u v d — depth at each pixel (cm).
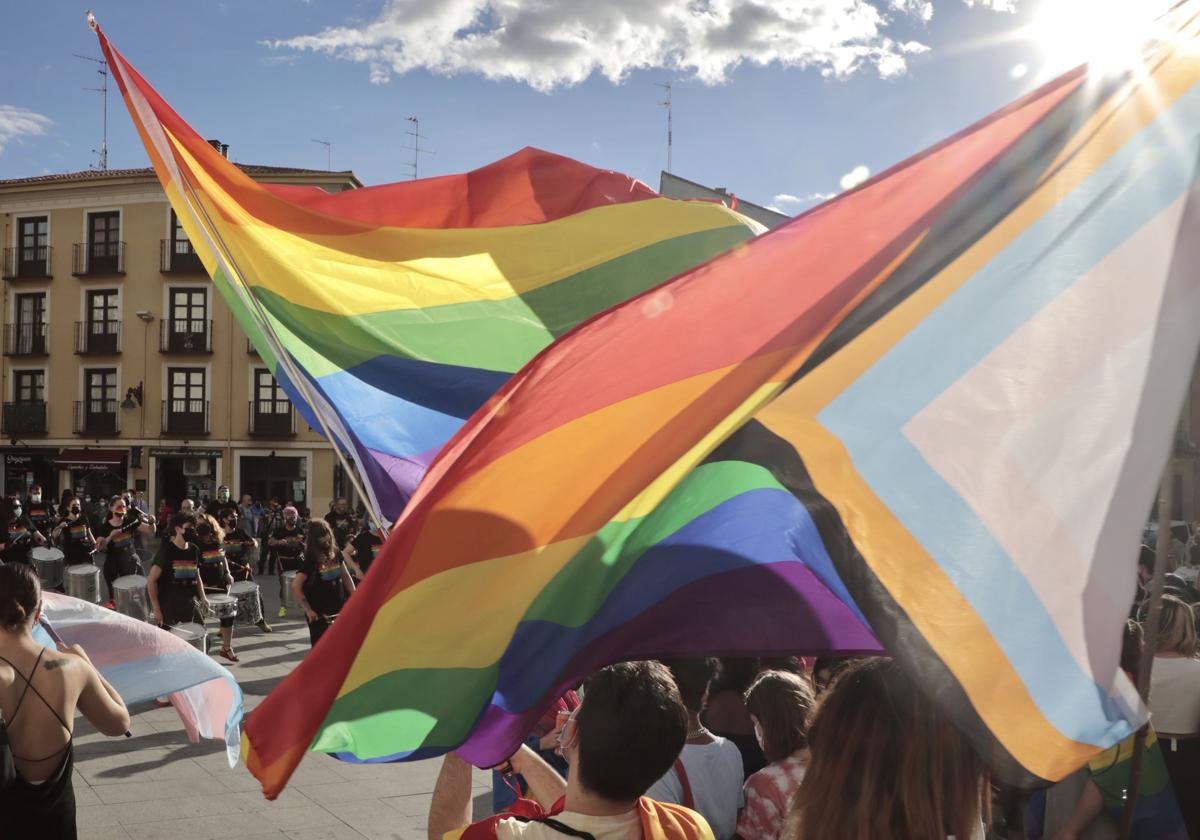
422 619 188
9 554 1540
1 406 4128
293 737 176
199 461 4084
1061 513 169
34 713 344
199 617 1059
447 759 235
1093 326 173
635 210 402
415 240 386
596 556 199
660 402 188
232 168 378
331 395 356
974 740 163
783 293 187
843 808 186
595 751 187
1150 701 326
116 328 4088
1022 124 186
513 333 377
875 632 171
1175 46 179
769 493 224
